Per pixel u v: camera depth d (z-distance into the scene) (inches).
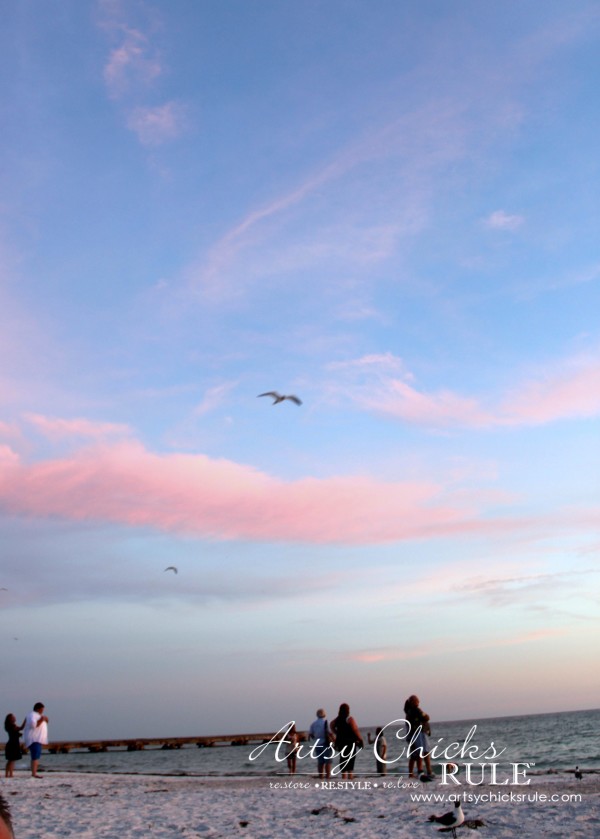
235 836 478.6
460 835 450.3
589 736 3046.3
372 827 495.2
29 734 994.7
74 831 510.0
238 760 2851.9
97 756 3927.2
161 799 722.2
